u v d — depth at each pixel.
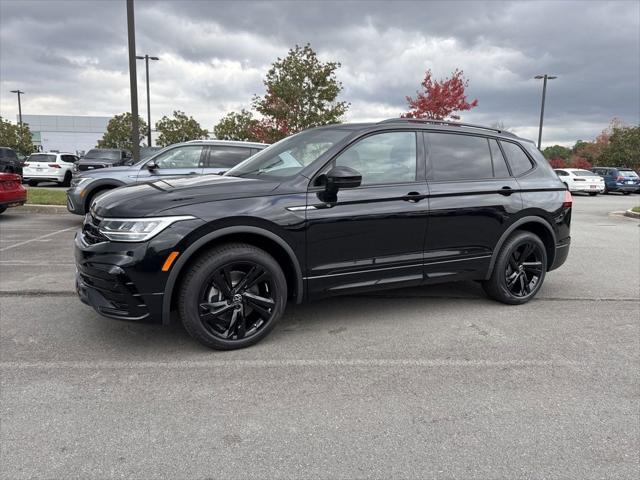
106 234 3.38
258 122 20.06
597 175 25.83
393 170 4.19
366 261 4.03
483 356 3.65
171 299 3.49
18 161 23.09
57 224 9.86
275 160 4.23
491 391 3.11
